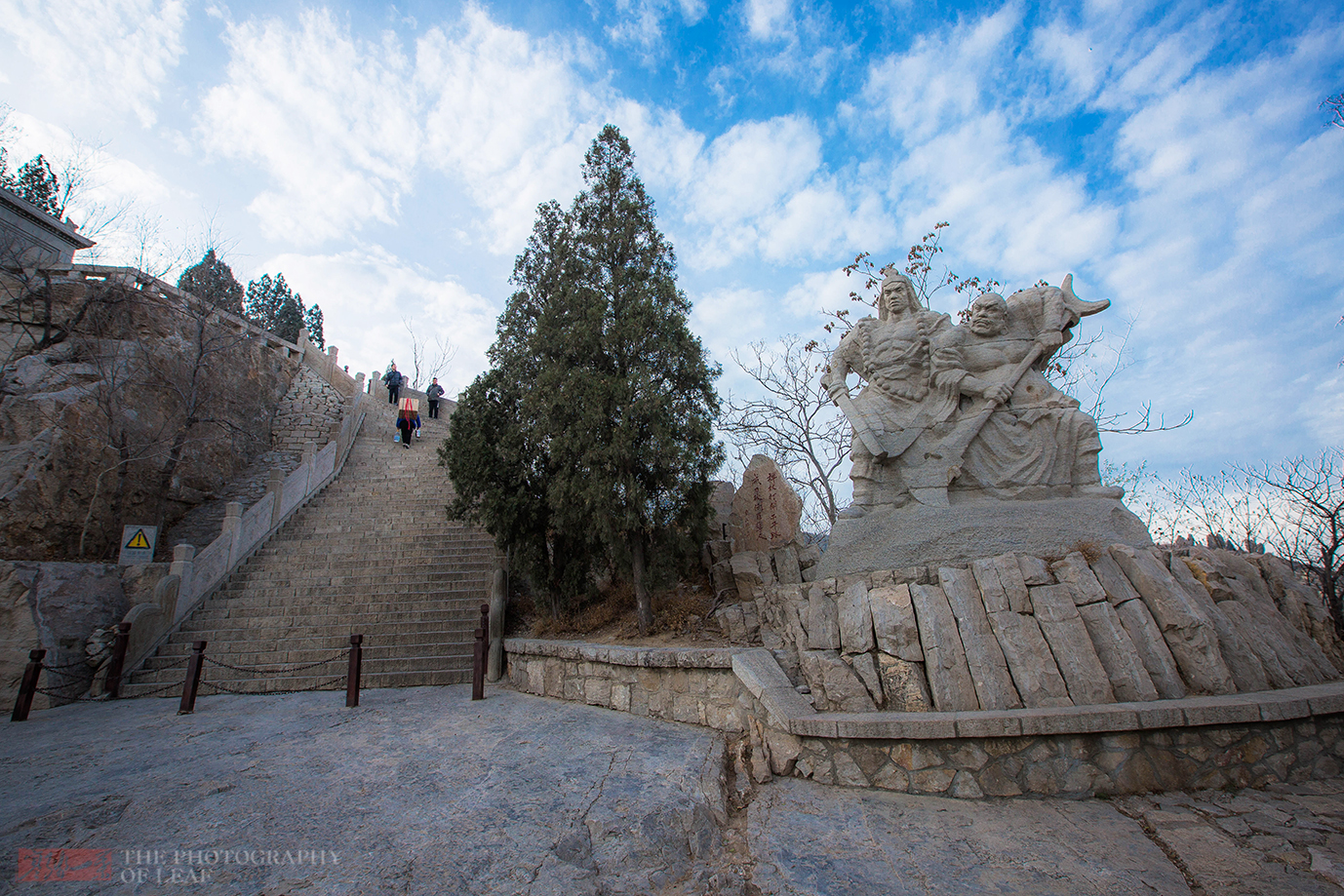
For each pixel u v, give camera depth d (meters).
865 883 4.04
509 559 11.08
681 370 9.69
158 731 7.39
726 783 5.58
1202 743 4.99
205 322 18.78
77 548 13.82
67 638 9.95
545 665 9.09
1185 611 5.69
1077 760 4.99
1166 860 4.04
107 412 14.73
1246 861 3.93
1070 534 7.14
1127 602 5.89
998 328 8.52
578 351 9.66
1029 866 4.08
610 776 5.51
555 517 10.15
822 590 7.36
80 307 17.48
